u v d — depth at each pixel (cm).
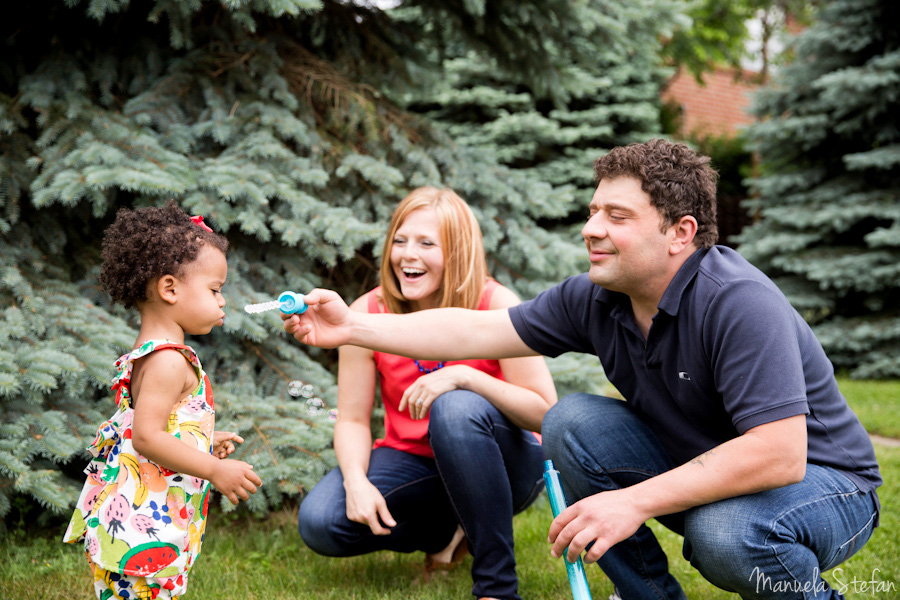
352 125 334
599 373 324
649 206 157
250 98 318
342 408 225
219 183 279
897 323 640
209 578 221
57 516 259
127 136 278
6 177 265
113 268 164
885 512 271
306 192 322
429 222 218
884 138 700
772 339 149
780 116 781
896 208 662
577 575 156
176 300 165
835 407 166
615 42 382
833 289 702
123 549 156
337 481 215
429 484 218
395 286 227
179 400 166
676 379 166
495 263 362
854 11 722
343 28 370
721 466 148
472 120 707
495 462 196
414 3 366
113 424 165
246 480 163
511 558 197
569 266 359
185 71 311
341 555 213
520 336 191
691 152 162
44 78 286
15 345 244
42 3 291
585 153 674
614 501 151
